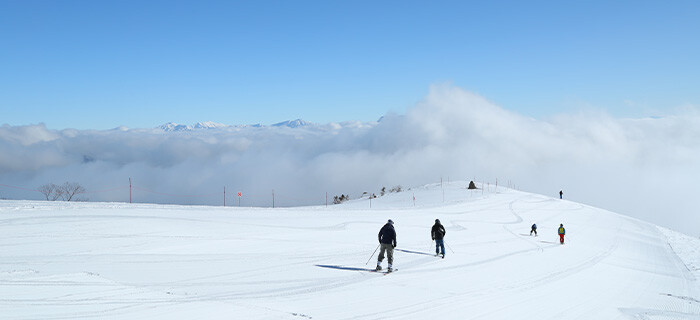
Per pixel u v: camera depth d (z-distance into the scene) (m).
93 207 37.38
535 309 12.74
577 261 23.48
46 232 22.95
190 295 11.95
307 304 11.61
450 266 18.80
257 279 14.68
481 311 11.93
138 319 9.26
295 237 26.27
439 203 69.69
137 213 33.38
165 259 17.78
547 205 67.94
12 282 12.29
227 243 22.69
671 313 14.56
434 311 11.53
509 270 18.86
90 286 12.23
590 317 12.66
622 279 20.09
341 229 31.80
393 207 64.19
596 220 54.03
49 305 10.09
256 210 45.97
